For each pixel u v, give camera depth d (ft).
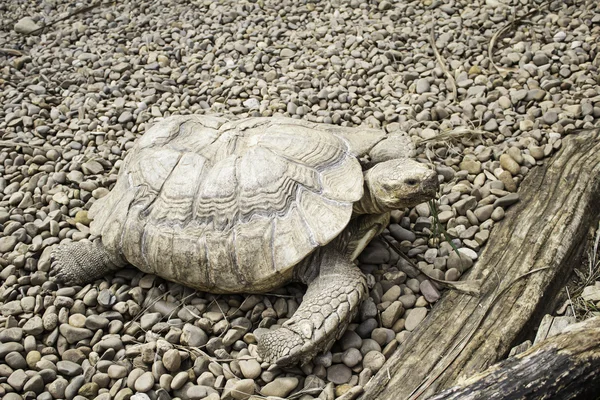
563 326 5.20
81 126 7.20
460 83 7.31
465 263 5.68
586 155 6.27
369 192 5.45
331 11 8.70
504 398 4.55
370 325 5.38
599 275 5.65
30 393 5.16
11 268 5.90
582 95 6.90
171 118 6.01
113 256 5.72
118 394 5.14
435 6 8.52
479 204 6.12
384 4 8.55
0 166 6.75
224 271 5.35
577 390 4.58
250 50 8.14
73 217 6.35
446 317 5.33
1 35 8.94
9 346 5.35
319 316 5.09
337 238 5.51
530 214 5.93
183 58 8.17
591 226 5.94
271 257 5.26
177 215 5.47
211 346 5.37
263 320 5.47
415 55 7.73
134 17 9.15
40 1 9.87
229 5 9.08
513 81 7.23
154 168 5.65
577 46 7.54
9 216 6.29
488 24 8.04
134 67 8.02
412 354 5.14
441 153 6.65
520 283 5.45
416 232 5.99
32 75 8.06
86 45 8.51
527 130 6.70
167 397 5.15
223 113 7.23
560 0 8.25
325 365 5.21
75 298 5.73
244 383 5.11
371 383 5.03
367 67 7.68
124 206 5.65
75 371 5.28
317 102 7.30
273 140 5.60
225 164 5.53
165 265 5.49
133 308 5.62
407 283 5.64
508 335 5.16
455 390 4.63
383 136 5.98
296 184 5.39
